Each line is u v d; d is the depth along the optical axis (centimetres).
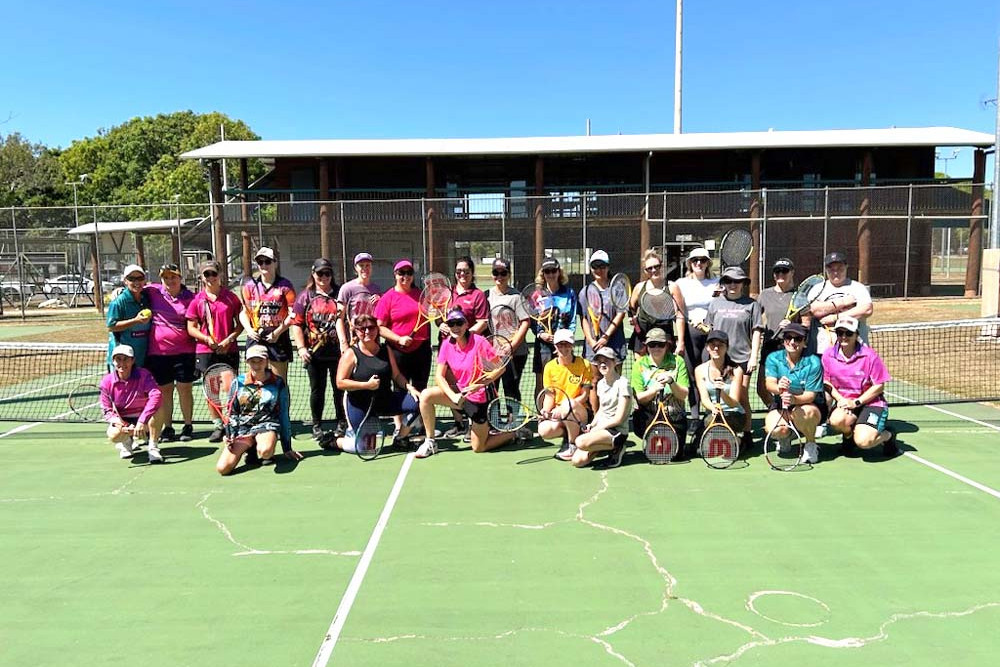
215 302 644
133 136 6119
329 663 304
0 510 491
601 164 2536
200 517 475
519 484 537
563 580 378
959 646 311
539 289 663
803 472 556
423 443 620
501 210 2081
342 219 1734
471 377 604
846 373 584
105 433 710
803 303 603
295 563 403
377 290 655
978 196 2188
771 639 318
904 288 2034
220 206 1816
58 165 5259
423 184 2544
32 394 941
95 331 1625
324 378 642
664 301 593
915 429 684
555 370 593
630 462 591
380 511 482
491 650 312
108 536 444
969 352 1115
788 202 2236
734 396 575
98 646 320
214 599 362
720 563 396
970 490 509
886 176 2452
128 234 2570
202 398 923
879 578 376
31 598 365
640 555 407
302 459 612
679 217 2169
